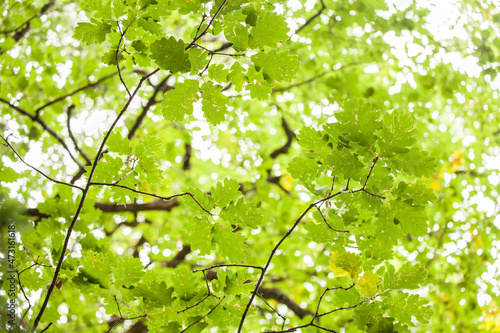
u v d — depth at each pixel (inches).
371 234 68.7
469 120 262.8
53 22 210.5
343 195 66.7
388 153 57.9
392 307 64.1
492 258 250.5
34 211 124.2
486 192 259.8
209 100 57.4
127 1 57.2
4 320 56.5
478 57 237.1
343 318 213.8
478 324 244.1
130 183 70.6
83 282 69.5
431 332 239.6
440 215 257.9
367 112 56.5
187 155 275.0
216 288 70.4
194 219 67.7
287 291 259.4
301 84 250.8
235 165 292.2
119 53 62.3
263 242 257.8
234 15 56.9
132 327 158.4
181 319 70.6
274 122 288.8
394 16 229.5
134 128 201.8
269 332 66.1
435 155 255.4
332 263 65.4
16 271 67.3
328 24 233.8
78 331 187.3
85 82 212.7
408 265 63.3
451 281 251.4
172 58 54.0
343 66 247.9
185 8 57.1
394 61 244.5
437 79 244.8
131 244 266.2
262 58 55.6
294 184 264.5
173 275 68.6
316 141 64.7
